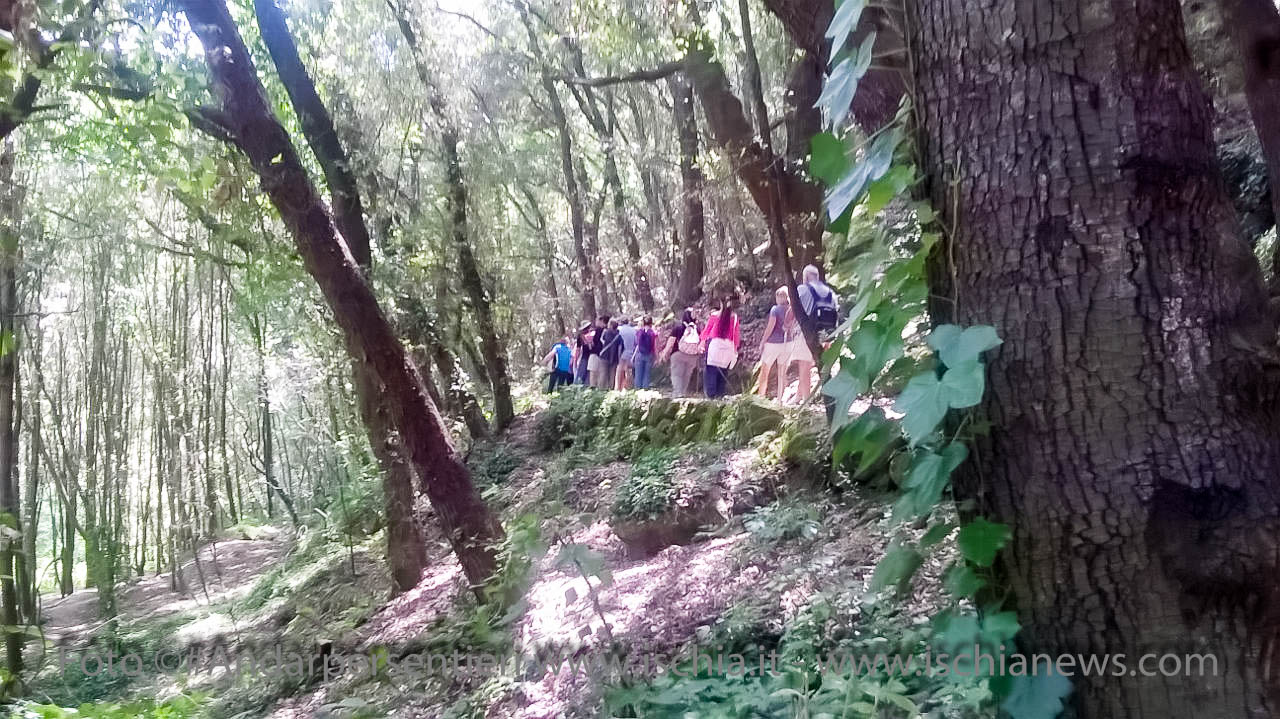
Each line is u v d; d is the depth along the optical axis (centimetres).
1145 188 180
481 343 1742
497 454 1567
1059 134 184
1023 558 192
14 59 360
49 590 2894
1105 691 183
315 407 1680
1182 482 175
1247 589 171
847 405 198
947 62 198
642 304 2523
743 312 1706
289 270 934
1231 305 182
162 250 1238
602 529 932
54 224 1538
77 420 2547
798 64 924
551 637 640
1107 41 182
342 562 1414
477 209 1772
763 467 847
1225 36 834
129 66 744
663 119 2502
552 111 2172
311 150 1230
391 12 1570
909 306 198
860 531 641
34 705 561
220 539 2788
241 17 1238
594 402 1518
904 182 193
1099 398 181
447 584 1034
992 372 193
